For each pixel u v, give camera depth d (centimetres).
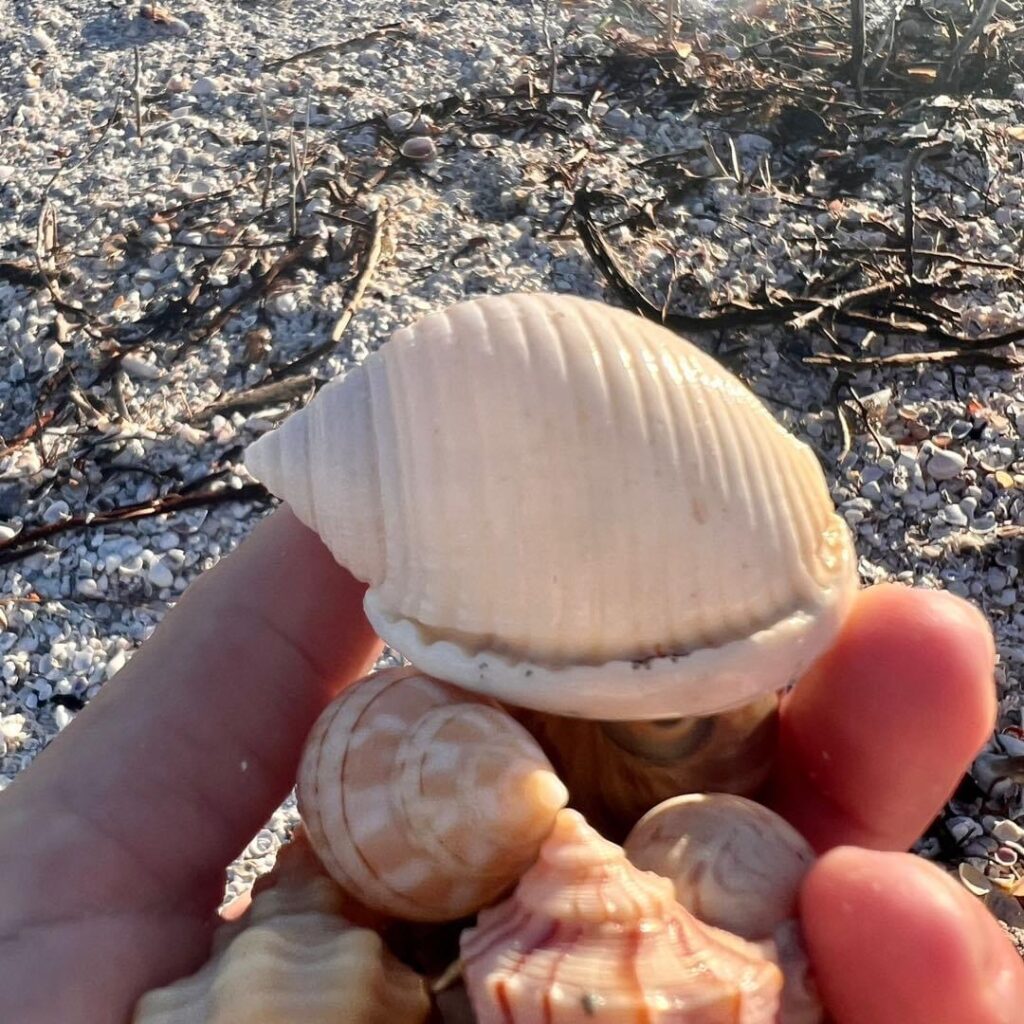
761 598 10
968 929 9
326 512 11
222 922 12
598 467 10
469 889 10
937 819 18
